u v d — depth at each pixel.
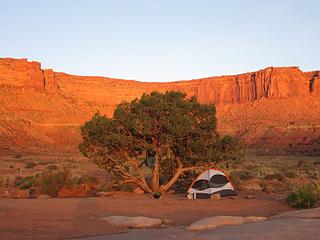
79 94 177.88
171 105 24.69
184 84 196.25
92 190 27.66
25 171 50.66
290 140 129.12
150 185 26.98
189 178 26.17
